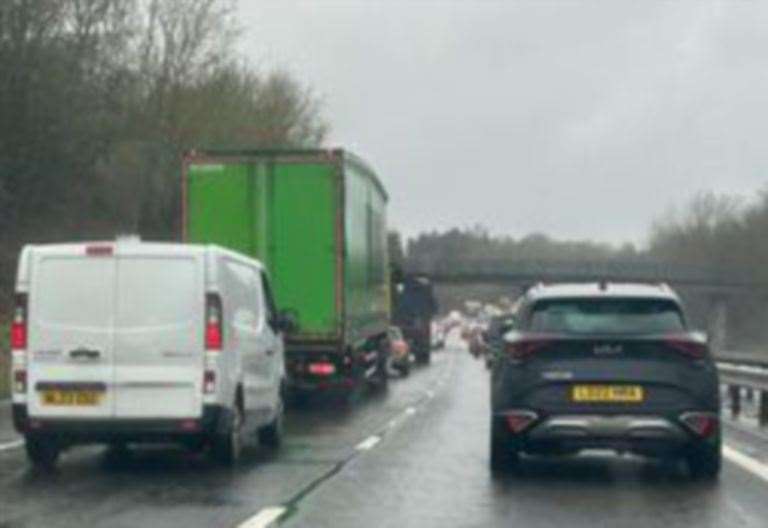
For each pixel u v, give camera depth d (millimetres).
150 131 115312
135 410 33625
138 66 117625
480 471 35312
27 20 92312
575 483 32969
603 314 33062
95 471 34531
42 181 95812
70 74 95438
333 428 49375
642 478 34062
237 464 36094
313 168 57000
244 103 136125
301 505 28859
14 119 92875
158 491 30891
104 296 33812
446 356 181000
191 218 57156
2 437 42938
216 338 33812
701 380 32500
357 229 61594
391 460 37938
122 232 109125
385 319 78188
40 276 33969
